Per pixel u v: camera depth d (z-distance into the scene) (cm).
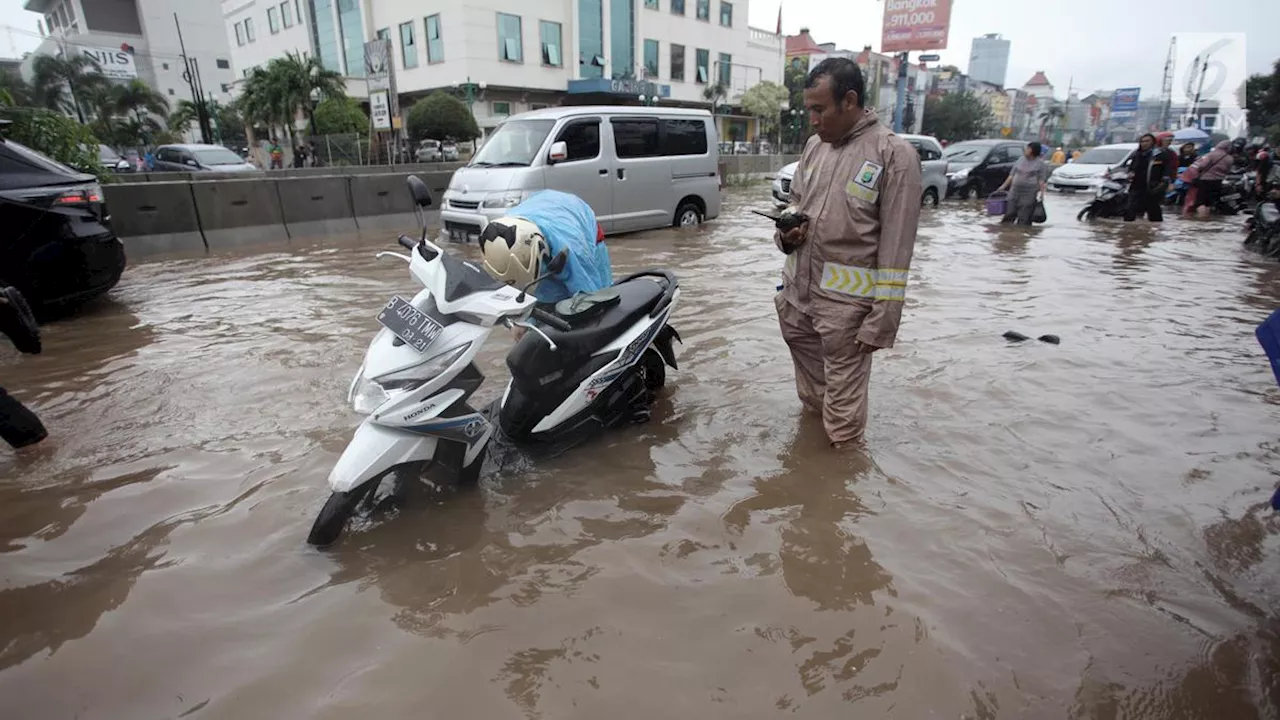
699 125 1126
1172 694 202
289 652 219
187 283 734
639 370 390
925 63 3478
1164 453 351
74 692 204
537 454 351
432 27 3266
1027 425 384
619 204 1009
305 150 2670
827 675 209
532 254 362
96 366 476
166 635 227
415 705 199
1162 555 267
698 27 4188
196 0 5278
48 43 5072
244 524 289
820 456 349
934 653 217
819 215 341
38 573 258
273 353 500
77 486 319
